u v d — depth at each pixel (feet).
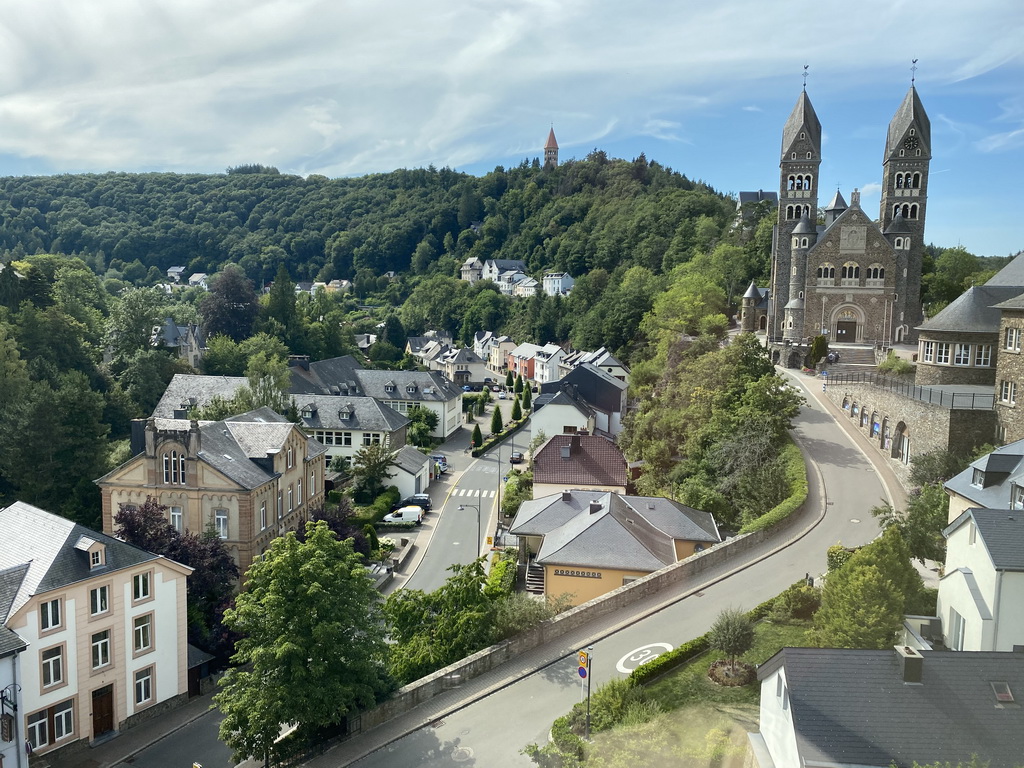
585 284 629.92
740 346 256.73
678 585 149.79
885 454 220.02
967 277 397.60
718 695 108.78
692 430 240.53
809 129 375.04
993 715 77.97
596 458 241.96
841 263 344.08
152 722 142.20
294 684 111.24
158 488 193.57
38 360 331.16
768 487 191.21
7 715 116.67
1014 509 117.60
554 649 130.93
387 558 226.99
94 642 133.39
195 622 159.74
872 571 107.76
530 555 198.29
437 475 331.98
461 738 110.11
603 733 102.01
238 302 492.95
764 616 131.44
